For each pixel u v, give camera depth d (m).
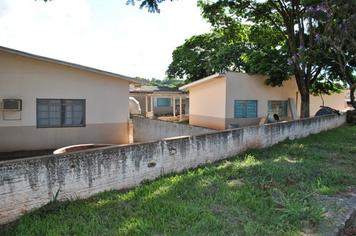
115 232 4.56
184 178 7.24
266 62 17.33
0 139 11.80
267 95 18.64
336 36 14.11
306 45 17.77
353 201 6.00
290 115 19.47
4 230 4.76
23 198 5.22
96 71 12.94
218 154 9.29
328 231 4.75
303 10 16.58
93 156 6.16
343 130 16.12
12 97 11.84
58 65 12.48
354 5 12.88
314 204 5.68
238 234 4.57
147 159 7.23
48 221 4.91
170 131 13.87
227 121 17.30
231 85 17.36
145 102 28.83
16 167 5.12
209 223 4.84
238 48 22.80
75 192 5.91
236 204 5.67
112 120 13.65
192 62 28.39
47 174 5.51
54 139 12.62
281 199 5.87
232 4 18.34
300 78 17.88
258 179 7.11
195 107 20.09
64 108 12.73
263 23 20.05
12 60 11.77
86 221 4.96
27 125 12.14
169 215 5.12
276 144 11.75
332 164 8.80
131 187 6.83
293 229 4.75
